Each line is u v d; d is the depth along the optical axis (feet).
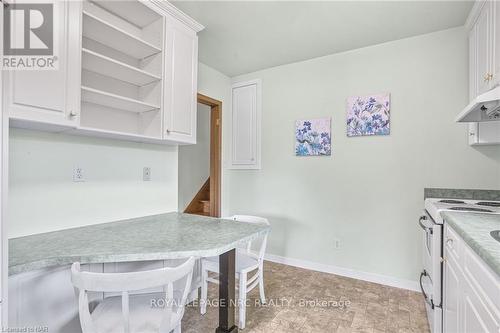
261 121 11.34
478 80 6.48
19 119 4.10
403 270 8.40
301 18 7.39
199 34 8.32
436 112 7.98
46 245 4.42
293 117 10.56
